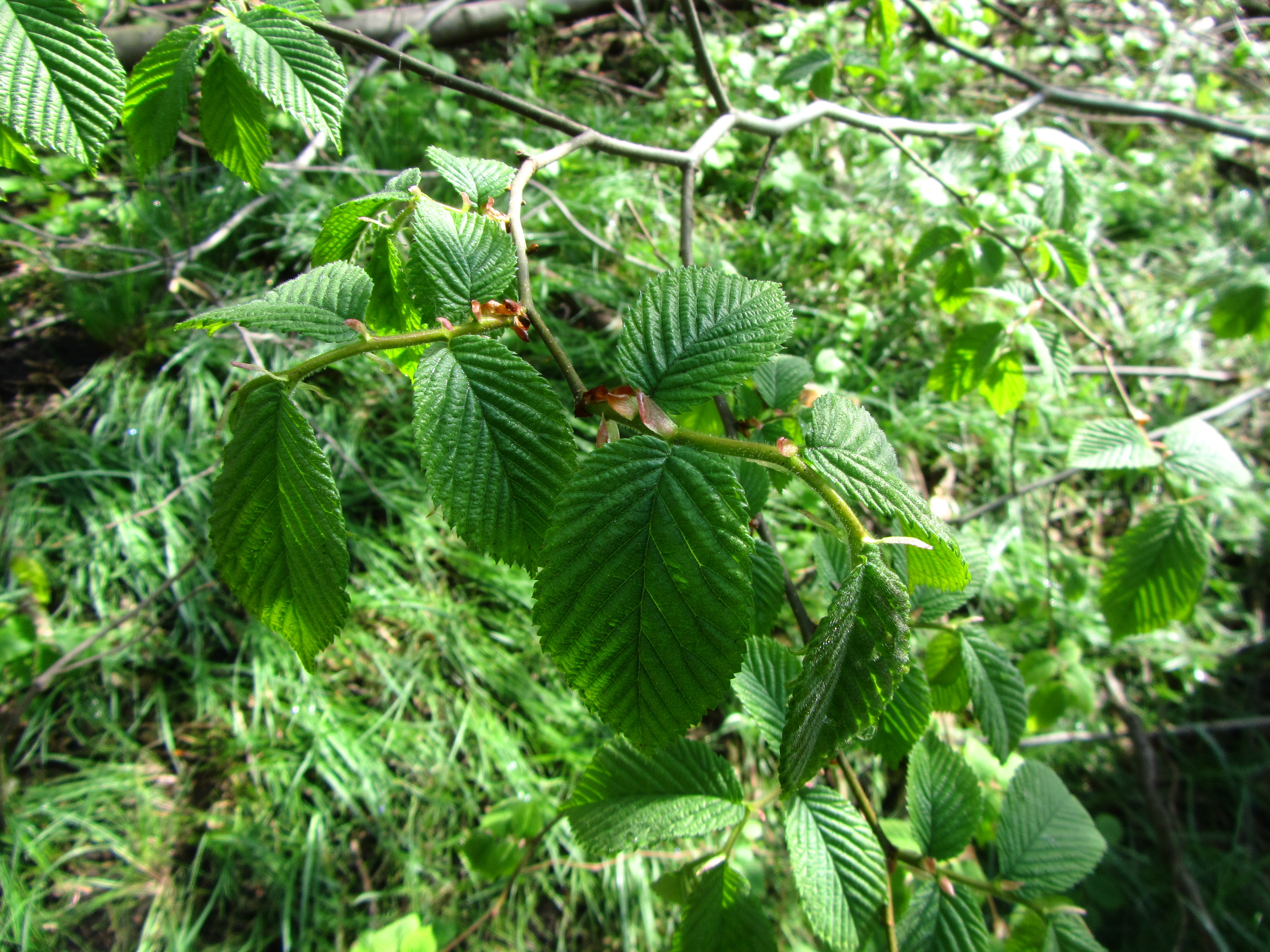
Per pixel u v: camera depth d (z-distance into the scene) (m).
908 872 0.35
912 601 0.38
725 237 1.02
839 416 0.23
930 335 1.02
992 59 0.86
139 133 0.32
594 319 0.92
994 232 0.54
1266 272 0.76
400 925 0.52
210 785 0.67
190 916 0.62
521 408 0.22
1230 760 0.89
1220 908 0.78
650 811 0.34
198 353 0.82
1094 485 1.00
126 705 0.70
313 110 0.29
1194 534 0.49
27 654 0.62
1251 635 0.96
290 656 0.72
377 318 0.30
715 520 0.21
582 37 1.24
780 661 0.34
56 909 0.61
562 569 0.21
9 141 0.29
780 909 0.68
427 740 0.70
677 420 0.38
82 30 0.26
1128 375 1.04
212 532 0.23
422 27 1.06
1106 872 0.79
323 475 0.22
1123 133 1.34
